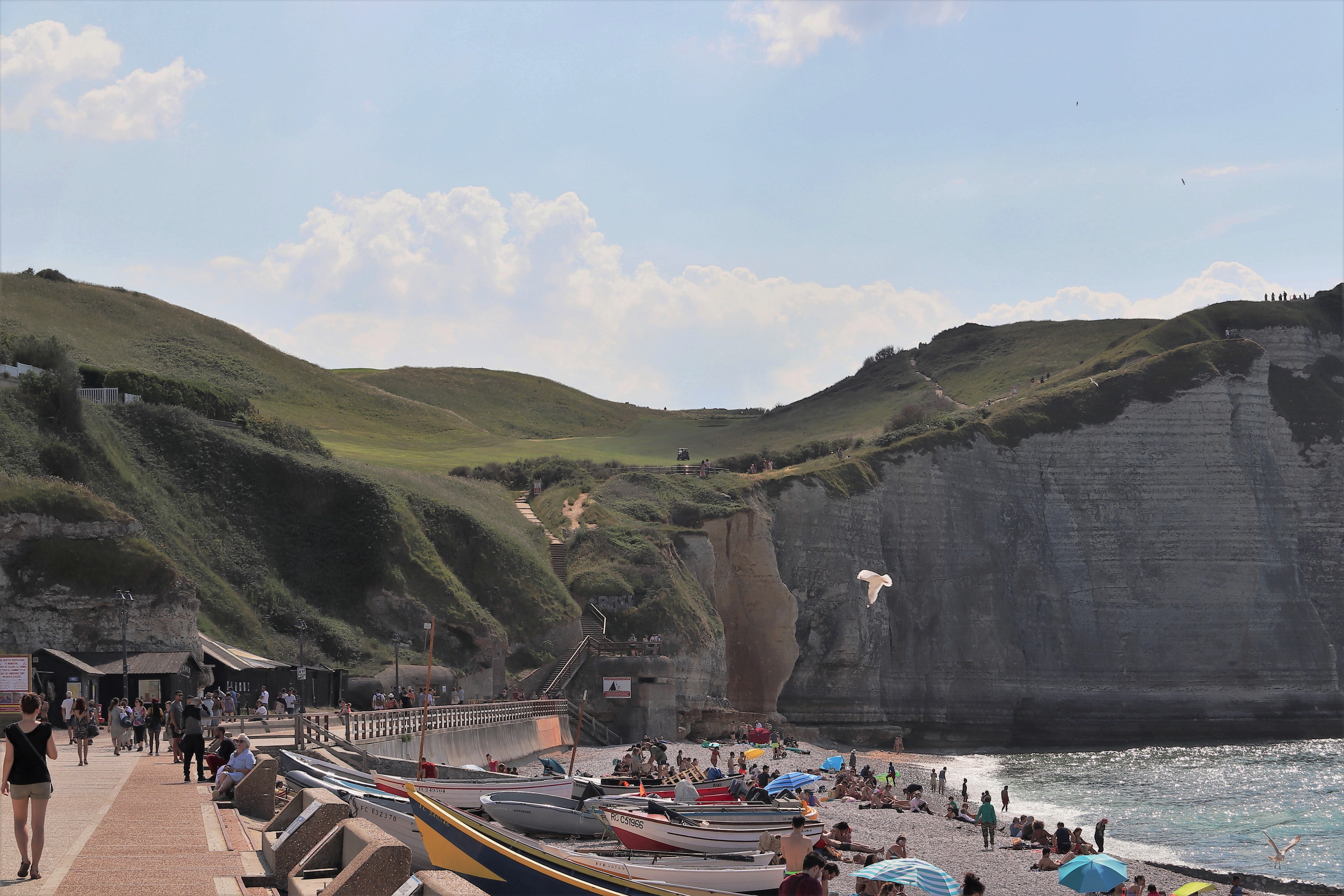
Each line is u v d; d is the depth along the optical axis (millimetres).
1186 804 67625
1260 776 81938
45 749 14891
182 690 52062
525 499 124625
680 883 26188
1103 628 122000
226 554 80812
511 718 64250
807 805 37406
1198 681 119812
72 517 63594
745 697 103188
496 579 90812
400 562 85000
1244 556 123812
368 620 81688
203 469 87125
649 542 101312
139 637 61281
